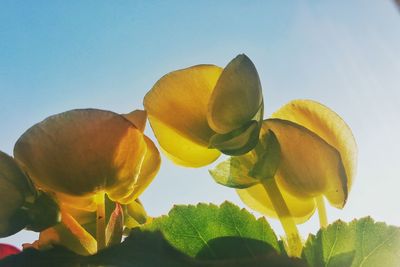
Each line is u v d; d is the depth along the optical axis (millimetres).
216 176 204
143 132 193
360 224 195
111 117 180
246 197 215
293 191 201
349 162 202
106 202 196
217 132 193
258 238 195
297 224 205
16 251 191
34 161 180
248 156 203
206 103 197
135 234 183
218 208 200
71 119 179
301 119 209
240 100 187
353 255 192
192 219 198
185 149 203
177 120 199
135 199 202
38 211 183
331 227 195
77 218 196
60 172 180
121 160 183
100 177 183
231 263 188
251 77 188
